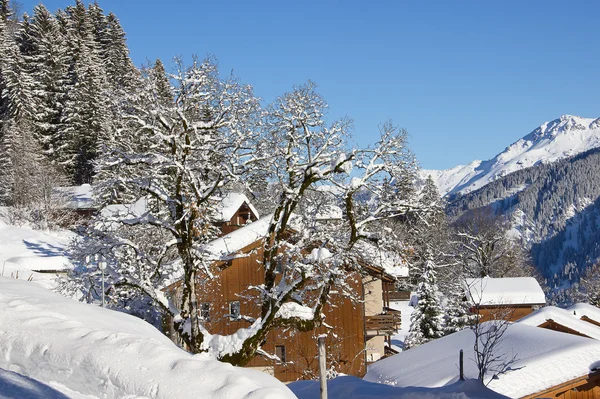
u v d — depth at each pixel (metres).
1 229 51.28
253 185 21.56
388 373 21.89
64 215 58.12
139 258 20.70
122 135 20.38
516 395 18.53
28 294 14.09
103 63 81.38
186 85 19.95
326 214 22.41
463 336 23.92
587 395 21.69
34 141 65.06
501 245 69.19
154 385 9.59
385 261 22.64
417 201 20.67
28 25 85.88
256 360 30.95
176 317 20.16
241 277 31.17
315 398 15.23
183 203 19.81
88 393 9.94
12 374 9.11
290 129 20.62
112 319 13.88
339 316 31.34
